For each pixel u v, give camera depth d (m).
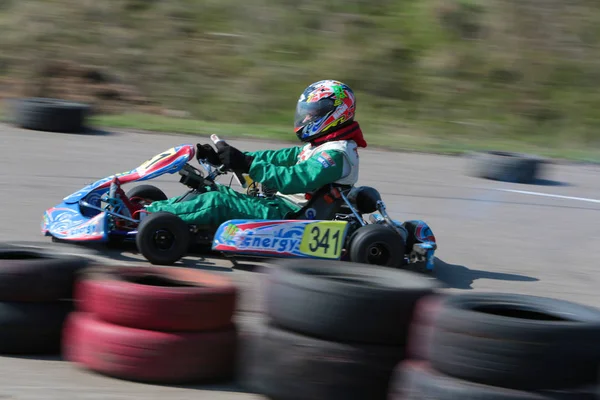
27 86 28.44
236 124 27.06
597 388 5.29
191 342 6.05
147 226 9.34
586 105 31.67
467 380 5.21
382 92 31.17
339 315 5.67
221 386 6.20
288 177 9.81
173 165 10.02
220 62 31.55
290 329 5.85
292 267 6.24
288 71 31.34
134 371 6.05
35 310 6.50
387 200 16.14
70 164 16.95
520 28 34.91
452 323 5.26
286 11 34.25
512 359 5.09
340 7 34.88
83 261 6.84
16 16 32.31
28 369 6.24
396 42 33.62
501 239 13.69
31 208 12.62
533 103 31.52
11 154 17.44
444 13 35.09
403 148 24.38
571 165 24.88
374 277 6.29
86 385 5.96
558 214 16.52
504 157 20.45
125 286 6.08
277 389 5.80
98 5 33.34
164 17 33.41
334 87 10.31
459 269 11.29
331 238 9.81
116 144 20.42
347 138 10.36
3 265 6.45
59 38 31.38
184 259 10.08
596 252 13.27
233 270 9.83
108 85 29.41
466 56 33.38
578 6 36.41
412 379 5.42
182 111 28.47
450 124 29.73
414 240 10.45
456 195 17.55
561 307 5.76
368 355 5.68
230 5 34.38
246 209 9.96
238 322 7.64
